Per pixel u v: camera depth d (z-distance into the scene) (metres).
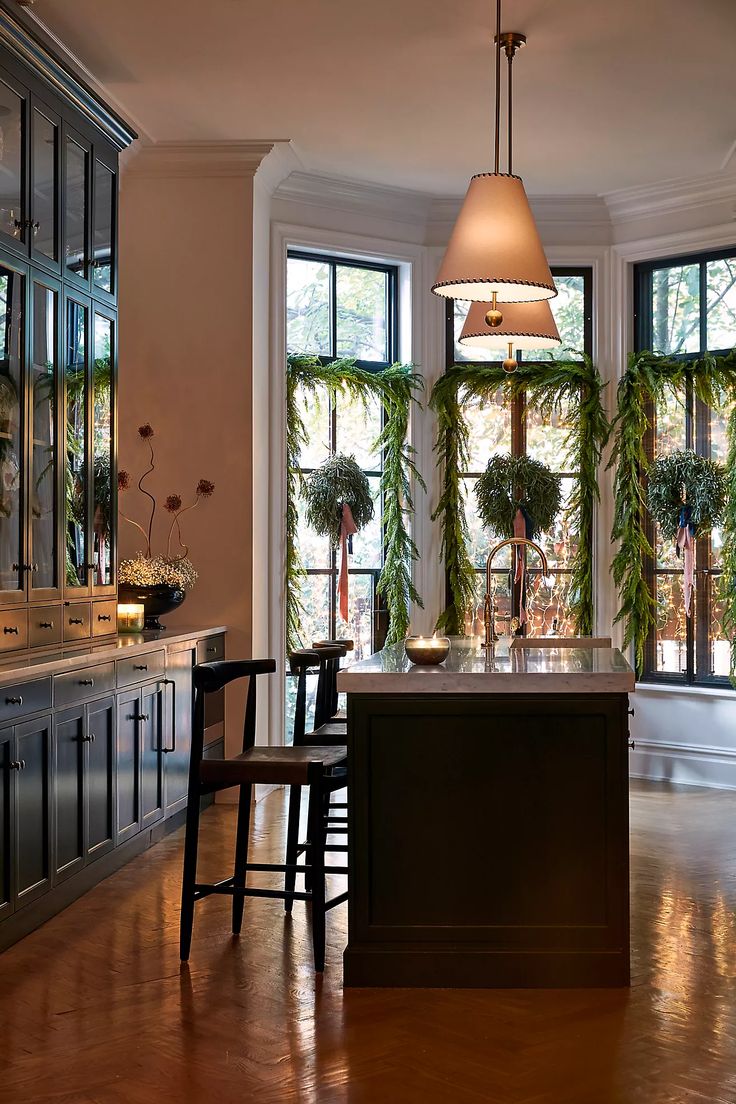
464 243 4.27
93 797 4.84
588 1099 2.96
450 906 3.80
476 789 3.81
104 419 5.48
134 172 6.76
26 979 3.82
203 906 4.64
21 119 4.66
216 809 6.53
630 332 7.68
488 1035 3.37
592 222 7.75
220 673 4.09
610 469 7.70
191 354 6.79
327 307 7.58
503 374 7.61
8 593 4.47
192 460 6.79
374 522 7.73
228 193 6.77
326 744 4.53
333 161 6.99
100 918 4.47
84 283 5.25
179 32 5.24
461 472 7.71
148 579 6.20
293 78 5.77
